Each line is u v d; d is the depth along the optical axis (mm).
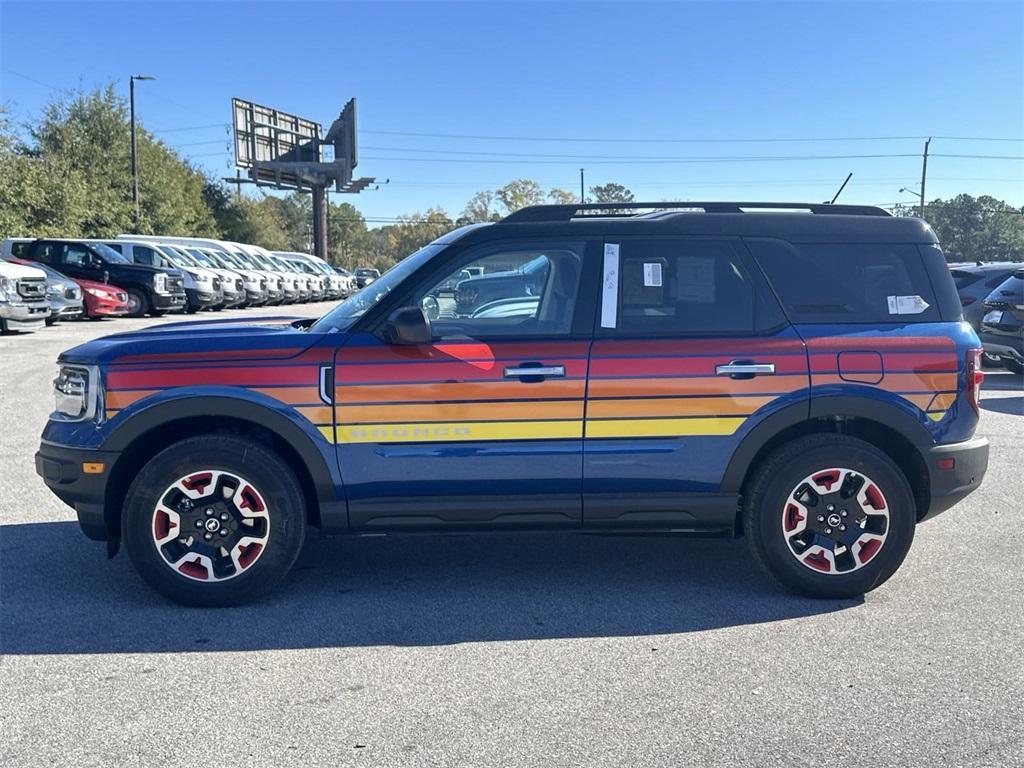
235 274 26984
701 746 3170
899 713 3398
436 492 4402
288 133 50812
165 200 45938
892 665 3812
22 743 3189
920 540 5570
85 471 4324
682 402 4387
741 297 4520
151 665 3832
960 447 4527
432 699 3523
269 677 3719
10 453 7848
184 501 4375
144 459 4562
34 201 32500
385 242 117812
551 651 3980
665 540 5645
